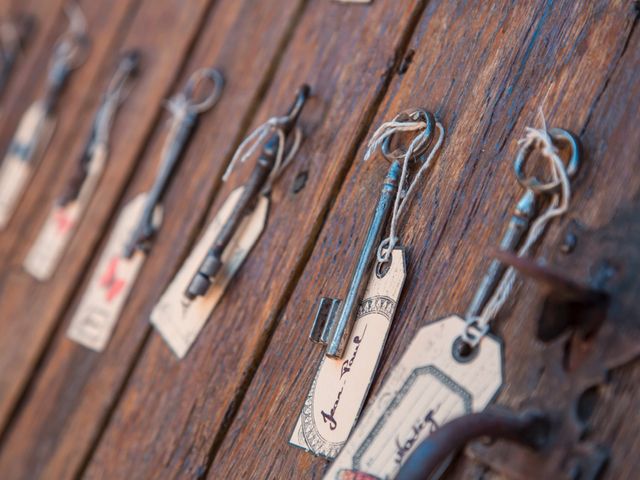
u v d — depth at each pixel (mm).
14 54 866
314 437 479
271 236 552
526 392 423
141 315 629
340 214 519
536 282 432
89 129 759
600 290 412
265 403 515
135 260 652
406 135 499
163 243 635
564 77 456
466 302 450
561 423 411
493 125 470
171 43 711
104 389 636
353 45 557
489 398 429
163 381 588
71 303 704
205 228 605
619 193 424
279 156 556
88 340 666
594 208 428
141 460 577
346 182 524
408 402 447
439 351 447
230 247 569
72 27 816
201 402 553
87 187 721
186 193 633
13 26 873
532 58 469
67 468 637
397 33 533
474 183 467
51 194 765
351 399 470
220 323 562
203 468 535
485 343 437
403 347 462
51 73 807
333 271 509
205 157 632
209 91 651
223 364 549
